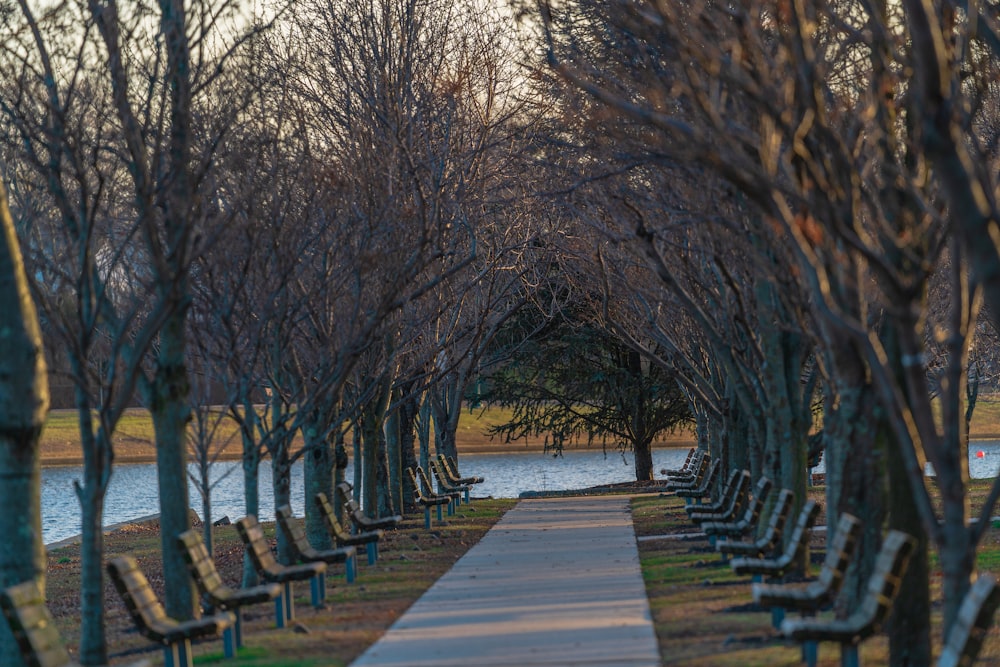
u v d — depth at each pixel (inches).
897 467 561.0
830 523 657.6
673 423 2459.4
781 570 699.4
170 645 586.2
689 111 701.9
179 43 702.5
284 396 968.3
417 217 1027.9
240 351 879.1
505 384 2456.9
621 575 895.1
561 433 2507.4
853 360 581.0
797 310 663.8
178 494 745.6
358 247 957.8
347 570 925.2
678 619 676.7
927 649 543.5
